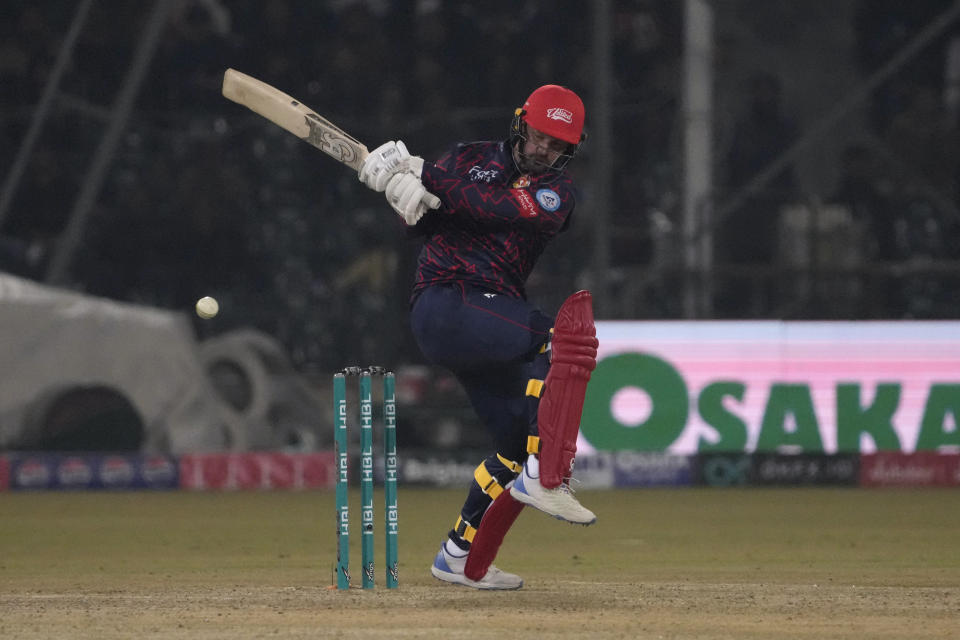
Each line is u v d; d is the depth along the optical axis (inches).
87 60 2409.0
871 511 1514.5
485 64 2460.6
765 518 1427.2
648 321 1863.9
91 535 1257.4
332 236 2361.0
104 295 2315.5
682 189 2167.8
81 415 1951.3
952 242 2298.2
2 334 1843.0
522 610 659.4
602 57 1868.8
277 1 2444.6
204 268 2332.7
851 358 1861.5
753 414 1862.7
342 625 604.4
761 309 2138.3
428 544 1146.0
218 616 639.8
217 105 2432.3
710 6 2165.4
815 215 2053.4
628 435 1865.2
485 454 1940.2
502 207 656.4
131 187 2340.1
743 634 584.4
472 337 670.5
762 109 2329.0
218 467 1895.9
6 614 655.8
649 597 721.6
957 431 1856.5
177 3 2432.3
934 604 695.1
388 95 2428.6
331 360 2250.2
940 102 2400.3
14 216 2322.8
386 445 745.0
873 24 2460.6
